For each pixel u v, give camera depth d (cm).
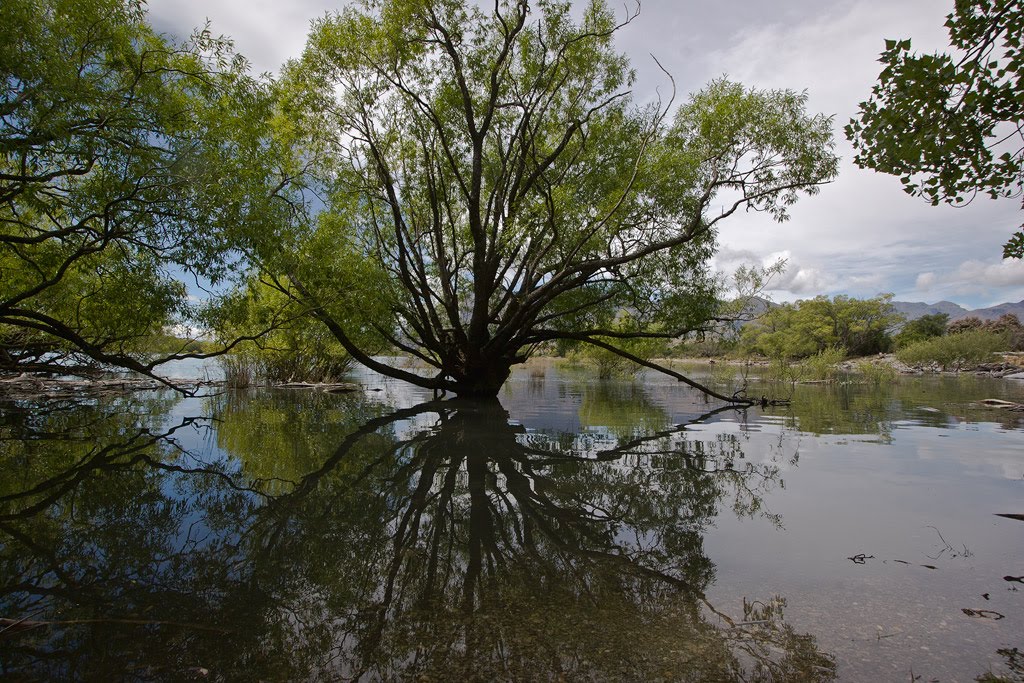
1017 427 1157
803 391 2144
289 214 1239
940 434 1066
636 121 1638
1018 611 355
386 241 1553
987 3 377
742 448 931
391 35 1251
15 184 842
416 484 695
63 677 285
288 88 1345
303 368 2212
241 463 796
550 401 1691
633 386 2309
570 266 1343
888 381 2736
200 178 935
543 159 1539
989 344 3884
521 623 346
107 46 895
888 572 420
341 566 441
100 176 930
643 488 677
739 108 1359
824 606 363
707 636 327
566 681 282
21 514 553
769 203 1451
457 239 1644
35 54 759
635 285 1614
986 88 370
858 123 421
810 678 281
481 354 1573
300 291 1373
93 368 1744
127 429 1059
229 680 285
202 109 1004
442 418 1269
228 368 2058
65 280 1213
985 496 633
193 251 962
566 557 461
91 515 554
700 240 1556
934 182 412
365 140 1435
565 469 780
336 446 925
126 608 363
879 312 6216
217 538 497
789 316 6291
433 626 343
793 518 557
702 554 463
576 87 1477
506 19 1361
